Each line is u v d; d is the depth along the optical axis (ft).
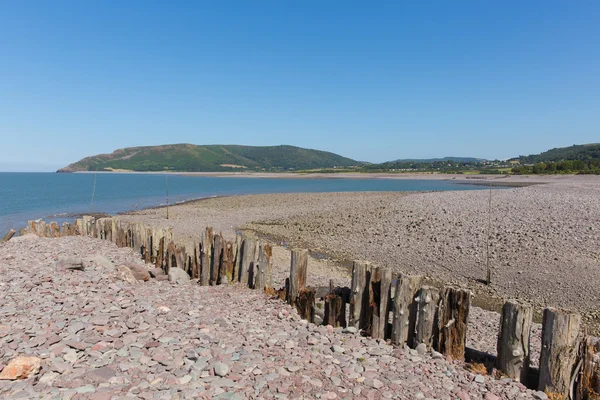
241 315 26.22
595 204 86.63
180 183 352.08
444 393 17.62
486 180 324.39
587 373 18.40
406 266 55.36
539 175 320.09
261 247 33.24
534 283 45.47
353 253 63.98
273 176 542.98
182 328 21.67
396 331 23.32
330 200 146.00
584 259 49.73
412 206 103.30
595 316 37.47
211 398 14.99
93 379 15.28
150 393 14.75
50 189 265.54
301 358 19.54
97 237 56.39
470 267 52.54
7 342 17.79
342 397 16.29
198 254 41.42
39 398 13.71
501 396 18.06
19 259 37.78
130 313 23.16
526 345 19.76
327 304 26.50
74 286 28.37
